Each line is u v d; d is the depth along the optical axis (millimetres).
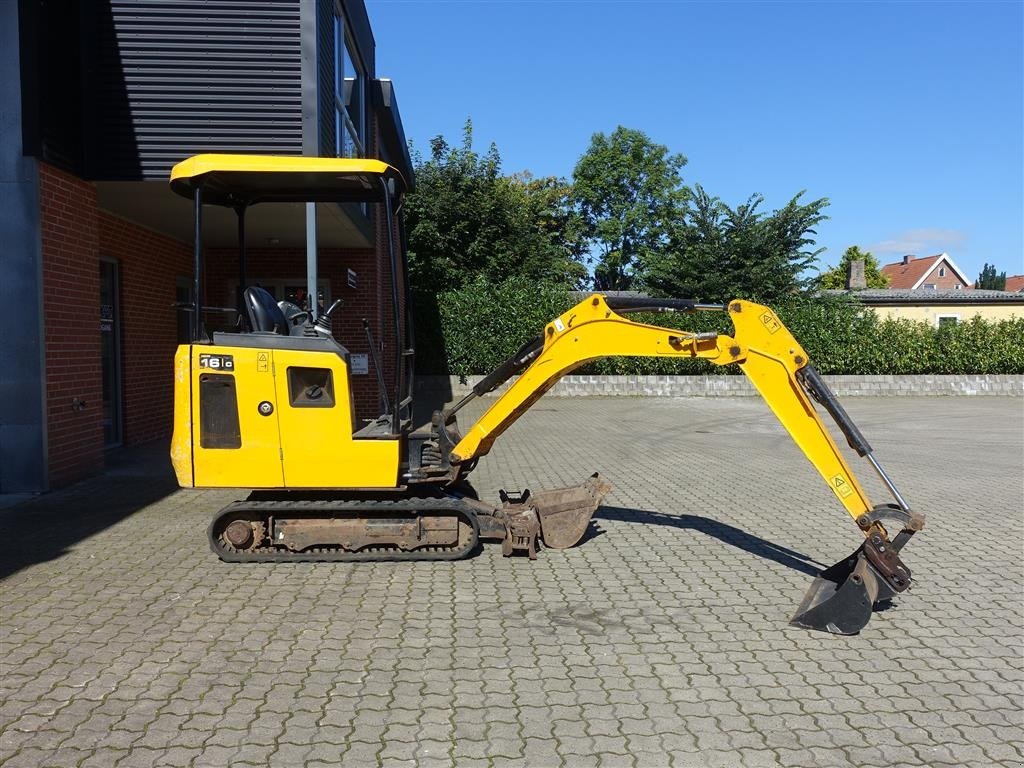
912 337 21953
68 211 8648
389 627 4715
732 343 5285
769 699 3826
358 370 8703
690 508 8008
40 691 3838
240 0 9070
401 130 18422
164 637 4531
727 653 4383
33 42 7980
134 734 3438
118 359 11203
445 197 27000
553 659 4273
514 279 21406
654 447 12367
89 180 8984
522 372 6520
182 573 5699
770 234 23906
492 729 3510
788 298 23453
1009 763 3262
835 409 4953
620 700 3801
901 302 32125
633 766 3223
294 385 5695
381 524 5914
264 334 5762
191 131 9062
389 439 5703
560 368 6008
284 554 5922
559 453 11719
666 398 20547
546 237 30031
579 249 48031
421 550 6117
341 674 4062
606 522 7406
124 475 9328
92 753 3277
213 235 12758
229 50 9086
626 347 5840
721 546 6574
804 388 5160
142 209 10523
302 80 9156
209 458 5664
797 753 3328
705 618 4914
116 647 4379
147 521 7176
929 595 5410
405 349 6316
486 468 10336
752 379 5230
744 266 24156
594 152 48031
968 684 4012
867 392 21578
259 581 5551
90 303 9164
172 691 3855
